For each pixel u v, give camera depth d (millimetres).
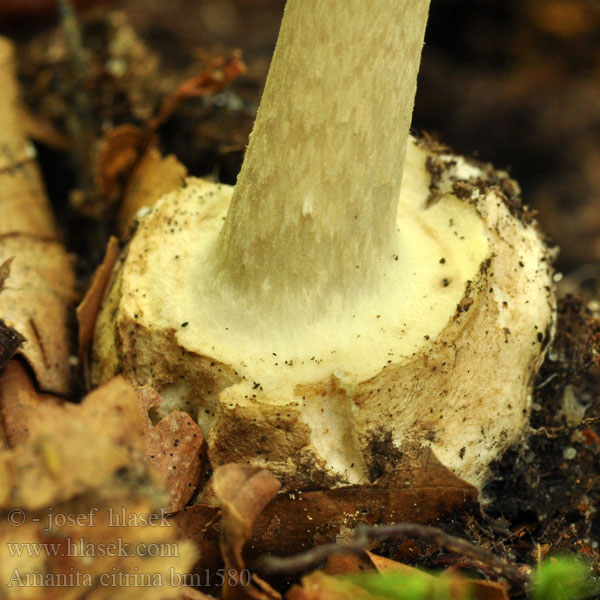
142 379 117
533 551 115
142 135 140
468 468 116
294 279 113
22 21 181
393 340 114
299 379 112
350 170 110
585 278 191
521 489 119
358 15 106
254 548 112
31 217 137
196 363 114
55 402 121
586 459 122
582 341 126
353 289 114
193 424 113
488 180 125
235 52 144
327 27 106
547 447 122
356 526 112
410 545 112
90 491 99
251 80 160
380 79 108
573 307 129
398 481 112
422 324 115
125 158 141
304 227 111
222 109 154
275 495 110
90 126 155
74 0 166
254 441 112
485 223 121
